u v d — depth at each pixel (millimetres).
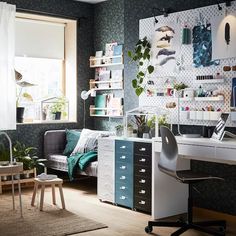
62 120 6977
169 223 4129
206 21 4801
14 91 6211
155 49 5418
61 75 7164
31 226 4250
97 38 7078
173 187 4797
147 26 5535
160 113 5262
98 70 7020
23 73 6820
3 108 6129
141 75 5496
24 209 4953
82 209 5051
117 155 5219
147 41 5520
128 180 5074
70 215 4719
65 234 4004
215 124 4707
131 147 5020
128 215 4809
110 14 6824
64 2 6797
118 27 6680
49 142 6559
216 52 4680
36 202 5320
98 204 5324
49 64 7105
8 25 6141
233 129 4539
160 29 5352
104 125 6957
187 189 4926
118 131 5602
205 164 4820
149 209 4809
